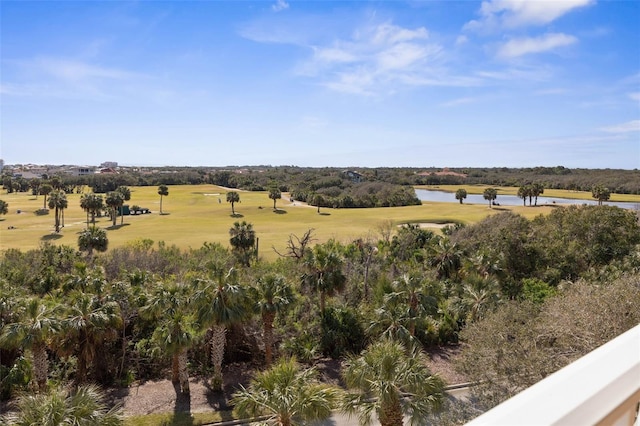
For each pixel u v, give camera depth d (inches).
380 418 443.2
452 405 533.6
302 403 438.6
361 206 3690.9
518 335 522.0
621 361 52.8
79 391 412.5
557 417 42.8
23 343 620.1
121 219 2957.7
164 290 740.0
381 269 1235.2
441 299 1007.6
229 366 860.0
